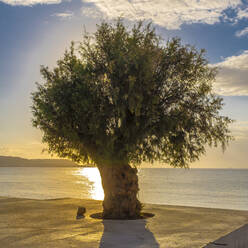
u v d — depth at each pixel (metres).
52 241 7.23
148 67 9.96
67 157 11.92
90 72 10.64
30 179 191.38
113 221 9.99
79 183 150.88
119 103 10.03
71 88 10.60
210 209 12.92
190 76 10.99
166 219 10.37
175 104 10.85
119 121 10.38
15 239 7.45
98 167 11.38
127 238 7.55
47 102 10.78
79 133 10.80
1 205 14.02
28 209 12.76
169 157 11.23
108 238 7.54
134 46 10.46
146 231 8.41
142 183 161.12
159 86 10.71
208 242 7.13
